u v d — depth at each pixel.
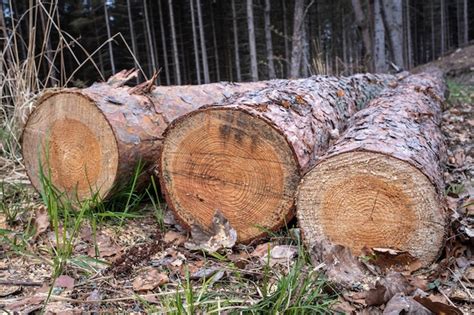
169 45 20.53
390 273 1.77
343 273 1.83
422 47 28.33
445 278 1.80
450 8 27.81
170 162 2.28
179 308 1.51
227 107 2.10
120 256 2.11
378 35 9.10
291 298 1.62
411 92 3.81
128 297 1.74
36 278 1.89
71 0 12.05
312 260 1.92
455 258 1.91
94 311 1.65
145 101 2.71
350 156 1.88
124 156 2.42
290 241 2.16
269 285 1.81
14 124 3.51
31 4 3.48
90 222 2.42
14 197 2.82
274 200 2.13
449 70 11.55
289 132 2.07
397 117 2.54
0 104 3.54
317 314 1.59
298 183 2.06
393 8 9.58
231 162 2.16
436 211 1.81
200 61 21.73
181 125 2.21
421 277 1.83
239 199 2.19
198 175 2.24
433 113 3.42
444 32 24.34
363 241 1.94
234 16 18.52
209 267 1.98
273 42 20.31
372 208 1.90
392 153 1.84
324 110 2.63
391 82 5.12
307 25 18.89
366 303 1.64
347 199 1.93
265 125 2.05
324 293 1.74
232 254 2.12
